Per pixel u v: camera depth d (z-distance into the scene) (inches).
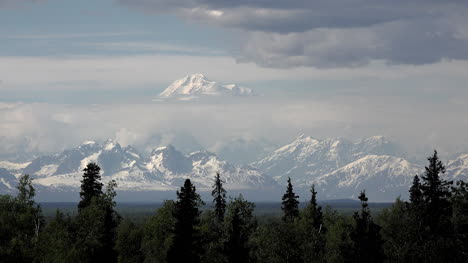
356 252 6702.8
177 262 6555.1
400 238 6968.5
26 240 6107.3
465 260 6412.4
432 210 6663.4
